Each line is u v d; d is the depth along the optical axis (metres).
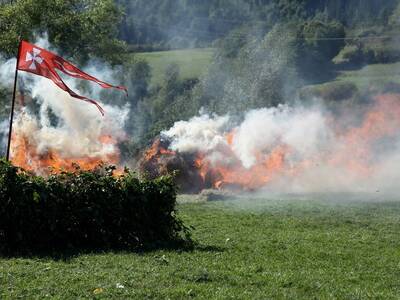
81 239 14.00
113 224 14.25
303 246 15.25
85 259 12.70
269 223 18.77
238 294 10.46
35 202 13.41
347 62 95.31
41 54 16.19
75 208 13.88
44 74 16.17
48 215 13.54
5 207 13.21
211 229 17.52
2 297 9.82
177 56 115.44
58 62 16.36
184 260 12.98
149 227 14.59
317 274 12.30
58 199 13.67
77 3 47.50
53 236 13.66
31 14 42.56
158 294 10.27
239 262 13.10
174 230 15.10
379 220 19.67
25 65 16.02
